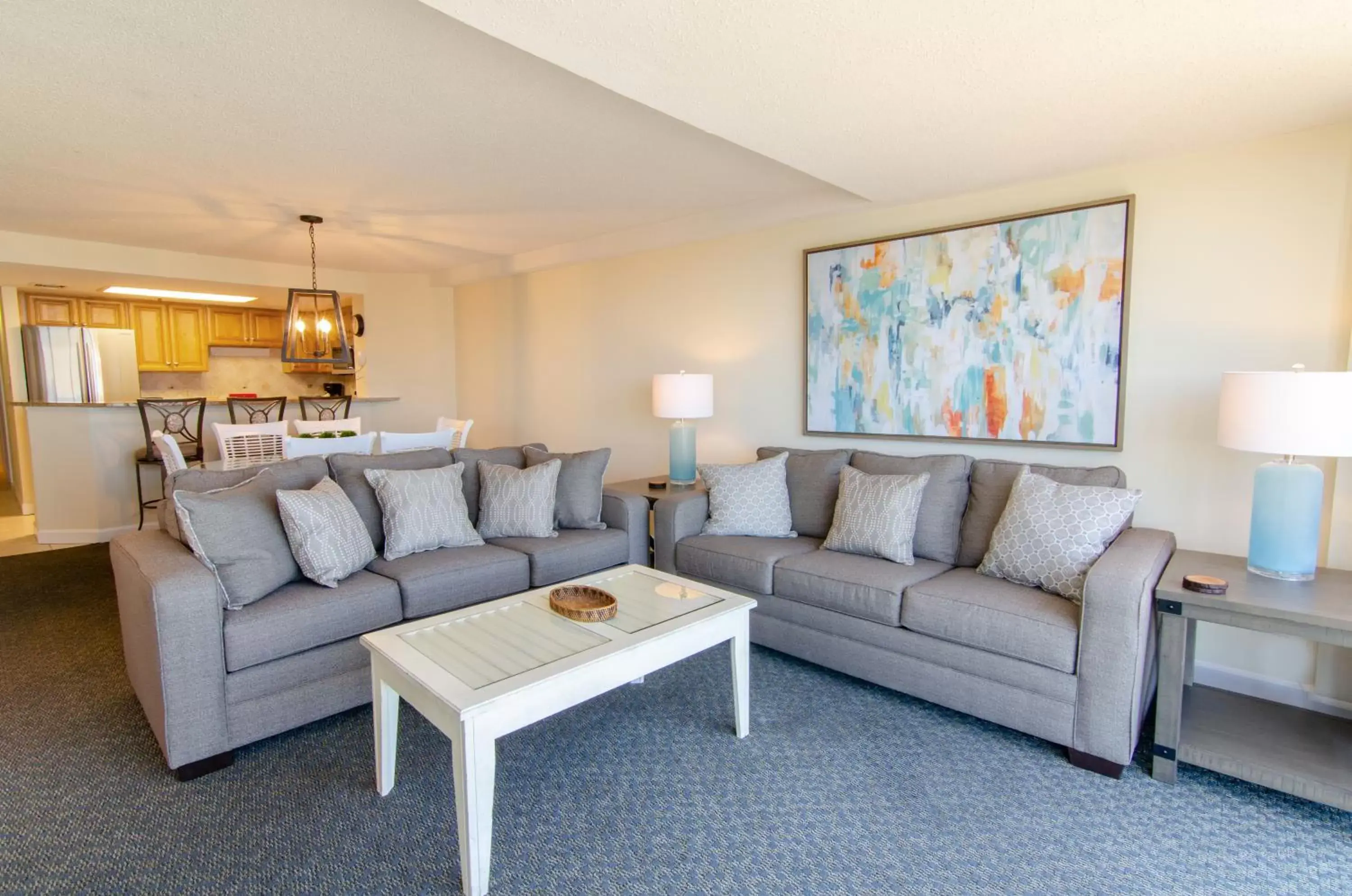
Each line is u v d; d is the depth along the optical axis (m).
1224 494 2.71
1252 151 2.57
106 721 2.56
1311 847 1.86
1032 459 3.18
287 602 2.42
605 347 5.13
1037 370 3.12
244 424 5.49
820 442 3.93
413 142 2.91
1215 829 1.93
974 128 2.41
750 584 3.12
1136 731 2.14
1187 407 2.77
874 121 2.32
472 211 4.11
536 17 1.63
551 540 3.39
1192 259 2.72
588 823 1.97
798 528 3.51
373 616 2.60
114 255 5.01
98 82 2.31
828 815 2.00
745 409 4.26
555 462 3.63
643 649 2.07
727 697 2.75
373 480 3.11
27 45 2.05
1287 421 2.05
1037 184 3.07
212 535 2.33
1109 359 2.92
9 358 6.23
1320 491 2.18
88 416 5.25
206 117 2.62
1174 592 2.09
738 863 1.80
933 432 3.46
